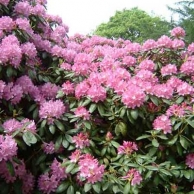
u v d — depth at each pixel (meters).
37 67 3.60
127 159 2.94
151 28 15.85
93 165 2.67
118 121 3.13
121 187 2.72
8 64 3.08
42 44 3.75
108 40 4.84
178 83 3.40
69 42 4.49
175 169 2.98
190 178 3.00
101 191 2.71
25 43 3.41
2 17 3.36
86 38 5.12
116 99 3.12
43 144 3.07
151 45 3.89
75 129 3.13
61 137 3.07
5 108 3.16
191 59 3.82
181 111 3.02
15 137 2.78
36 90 3.31
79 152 2.91
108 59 3.78
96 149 3.10
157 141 2.98
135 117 2.95
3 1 3.49
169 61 3.93
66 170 2.79
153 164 2.91
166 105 3.25
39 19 3.83
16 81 3.26
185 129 3.00
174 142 2.95
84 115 3.05
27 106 3.34
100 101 3.11
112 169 2.88
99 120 3.23
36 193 3.03
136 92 2.95
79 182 2.87
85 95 3.16
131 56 3.93
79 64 3.58
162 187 3.13
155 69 3.75
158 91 3.15
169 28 15.05
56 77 3.67
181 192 3.01
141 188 3.03
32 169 3.11
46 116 3.02
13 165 2.77
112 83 3.21
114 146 3.07
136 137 3.22
